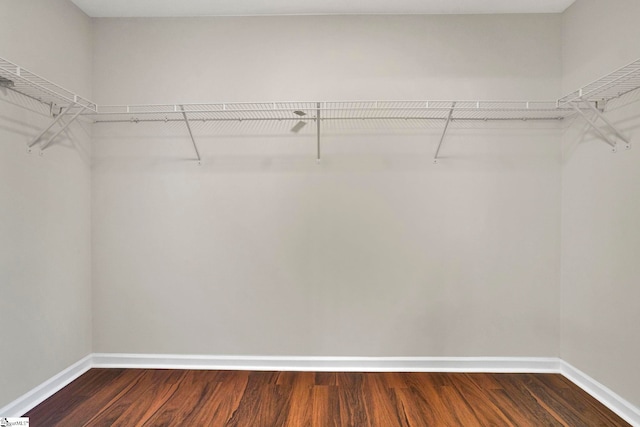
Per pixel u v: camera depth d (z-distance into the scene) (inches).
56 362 85.9
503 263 97.0
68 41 89.3
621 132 76.5
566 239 94.0
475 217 97.1
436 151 96.8
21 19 75.3
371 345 97.8
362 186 97.3
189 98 98.0
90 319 98.1
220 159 97.8
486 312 97.2
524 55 96.0
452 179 97.0
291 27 97.3
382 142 97.0
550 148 96.3
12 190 73.7
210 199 98.1
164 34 97.7
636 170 72.8
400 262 97.7
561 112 95.3
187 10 95.1
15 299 74.6
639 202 72.1
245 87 97.8
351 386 88.0
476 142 96.8
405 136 96.9
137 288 98.7
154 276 98.6
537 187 96.3
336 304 97.8
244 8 94.4
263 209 98.0
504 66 96.2
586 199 86.8
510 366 96.9
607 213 80.3
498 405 79.4
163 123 98.1
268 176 97.7
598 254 82.9
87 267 97.1
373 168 97.3
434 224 97.3
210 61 97.8
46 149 82.6
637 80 71.1
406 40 96.8
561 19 95.6
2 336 71.7
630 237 74.2
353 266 97.7
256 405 79.0
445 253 97.4
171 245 98.5
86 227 96.5
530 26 96.0
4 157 71.9
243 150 97.7
